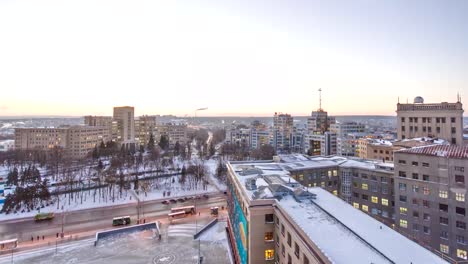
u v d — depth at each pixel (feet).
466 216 209.15
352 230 126.62
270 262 166.09
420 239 234.17
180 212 319.27
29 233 271.08
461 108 399.85
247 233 173.06
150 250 236.63
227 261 218.59
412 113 442.91
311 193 177.58
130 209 343.26
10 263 213.87
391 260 100.48
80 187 418.10
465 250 208.33
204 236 266.57
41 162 614.34
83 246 244.01
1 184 451.12
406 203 244.63
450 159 218.59
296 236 130.82
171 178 490.49
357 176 304.30
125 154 650.84
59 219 309.01
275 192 177.17
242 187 197.06
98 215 321.73
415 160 239.50
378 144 540.52
